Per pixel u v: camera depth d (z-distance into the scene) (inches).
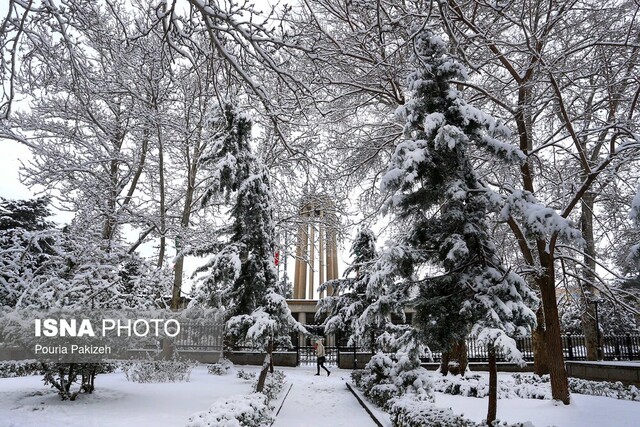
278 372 752.3
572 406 443.5
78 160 721.0
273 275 541.6
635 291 589.6
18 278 492.4
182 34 288.7
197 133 765.3
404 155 331.6
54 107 670.5
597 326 799.7
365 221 772.6
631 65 509.7
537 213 304.8
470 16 548.4
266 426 376.8
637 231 574.2
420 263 348.2
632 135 421.7
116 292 491.2
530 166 584.1
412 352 355.6
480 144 337.4
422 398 416.5
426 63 358.6
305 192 833.5
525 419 388.5
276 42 278.7
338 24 635.5
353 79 636.7
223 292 551.2
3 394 463.2
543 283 484.1
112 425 344.5
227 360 848.9
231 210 561.9
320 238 941.2
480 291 312.5
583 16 544.1
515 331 310.7
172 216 840.9
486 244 333.1
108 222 735.1
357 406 529.3
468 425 309.3
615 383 554.9
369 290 349.1
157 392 503.5
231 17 267.9
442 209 359.9
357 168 730.8
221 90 529.0
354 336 716.7
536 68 496.1
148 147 800.3
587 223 734.5
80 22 335.3
